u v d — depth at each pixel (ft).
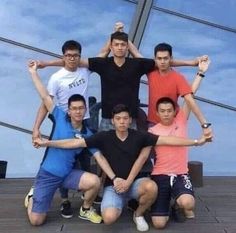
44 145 10.91
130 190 10.95
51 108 11.29
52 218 11.68
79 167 11.64
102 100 11.60
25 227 11.18
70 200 12.97
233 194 13.97
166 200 11.13
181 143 11.03
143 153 10.89
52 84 11.62
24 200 13.14
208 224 11.39
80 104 10.96
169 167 11.26
